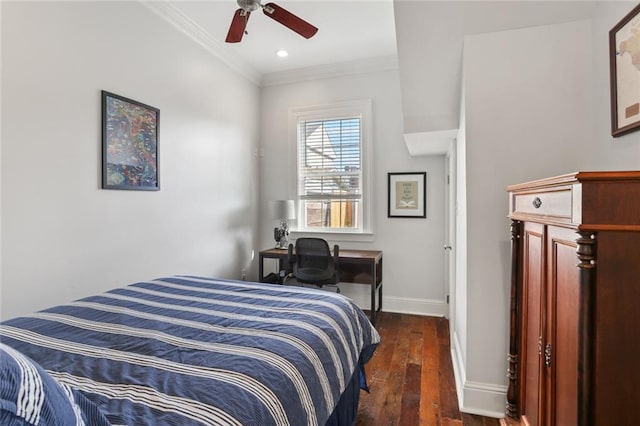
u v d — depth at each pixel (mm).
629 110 1458
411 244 3854
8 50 1814
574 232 979
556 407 1129
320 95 4125
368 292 3986
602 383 852
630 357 838
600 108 1755
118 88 2430
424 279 3818
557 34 1900
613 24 1617
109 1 2359
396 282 3918
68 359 1079
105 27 2332
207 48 3338
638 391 837
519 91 1953
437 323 3533
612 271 847
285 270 4102
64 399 606
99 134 2297
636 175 817
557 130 1900
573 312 1000
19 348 1153
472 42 2029
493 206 1997
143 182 2633
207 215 3379
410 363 2643
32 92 1920
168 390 896
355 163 4047
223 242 3633
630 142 1471
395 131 3863
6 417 470
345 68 3961
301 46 3490
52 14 2012
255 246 4273
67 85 2100
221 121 3590
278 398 953
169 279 2207
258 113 4324
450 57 2205
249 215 4133
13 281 1847
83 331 1314
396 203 3883
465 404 2027
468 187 2041
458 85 2408
